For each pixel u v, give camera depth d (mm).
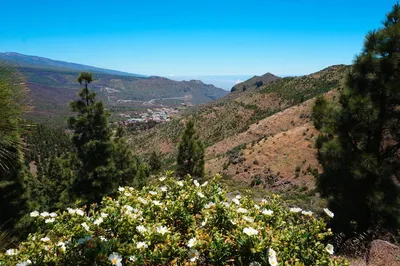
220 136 94625
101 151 14445
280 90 114562
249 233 2354
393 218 6816
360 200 7199
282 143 40312
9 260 2484
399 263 4199
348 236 6684
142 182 18094
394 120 7238
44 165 66250
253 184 33281
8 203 13266
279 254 2473
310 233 2812
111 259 2260
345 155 7273
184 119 124625
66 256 2469
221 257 2369
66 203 14516
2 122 2904
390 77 7250
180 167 19359
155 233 2559
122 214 2906
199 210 3432
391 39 7109
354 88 7574
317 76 112750
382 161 7234
